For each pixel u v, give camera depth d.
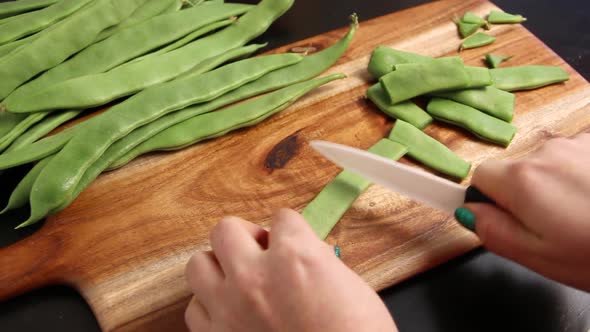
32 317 0.32
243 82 0.38
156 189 0.35
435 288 0.32
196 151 0.37
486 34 0.43
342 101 0.39
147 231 0.33
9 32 0.39
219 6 0.43
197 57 0.40
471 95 0.38
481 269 0.33
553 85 0.40
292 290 0.25
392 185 0.32
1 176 0.36
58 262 0.32
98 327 0.32
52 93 0.36
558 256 0.27
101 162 0.35
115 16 0.40
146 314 0.31
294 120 0.38
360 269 0.32
